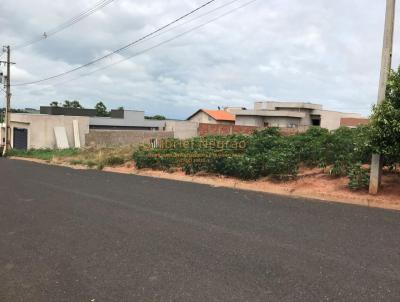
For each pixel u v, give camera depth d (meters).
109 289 3.78
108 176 13.55
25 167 18.02
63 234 5.75
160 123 55.88
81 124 36.81
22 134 36.03
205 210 7.30
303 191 8.84
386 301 3.44
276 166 10.02
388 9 7.73
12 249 5.09
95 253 4.87
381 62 7.84
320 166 10.20
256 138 13.08
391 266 4.27
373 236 5.41
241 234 5.61
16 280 4.07
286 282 3.87
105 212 7.25
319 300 3.46
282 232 5.68
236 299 3.51
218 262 4.47
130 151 19.22
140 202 8.23
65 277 4.11
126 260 4.59
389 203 7.30
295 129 22.59
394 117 7.26
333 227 5.92
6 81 31.58
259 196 8.80
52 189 10.27
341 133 11.19
